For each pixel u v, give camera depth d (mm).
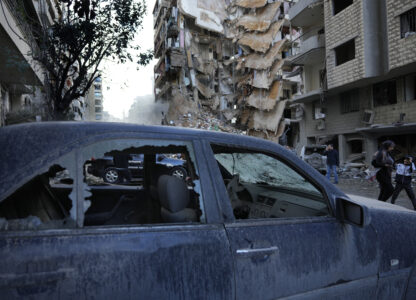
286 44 38688
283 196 2148
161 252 1270
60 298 1063
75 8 8273
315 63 23359
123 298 1156
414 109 15289
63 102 10320
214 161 1576
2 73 12812
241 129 41875
